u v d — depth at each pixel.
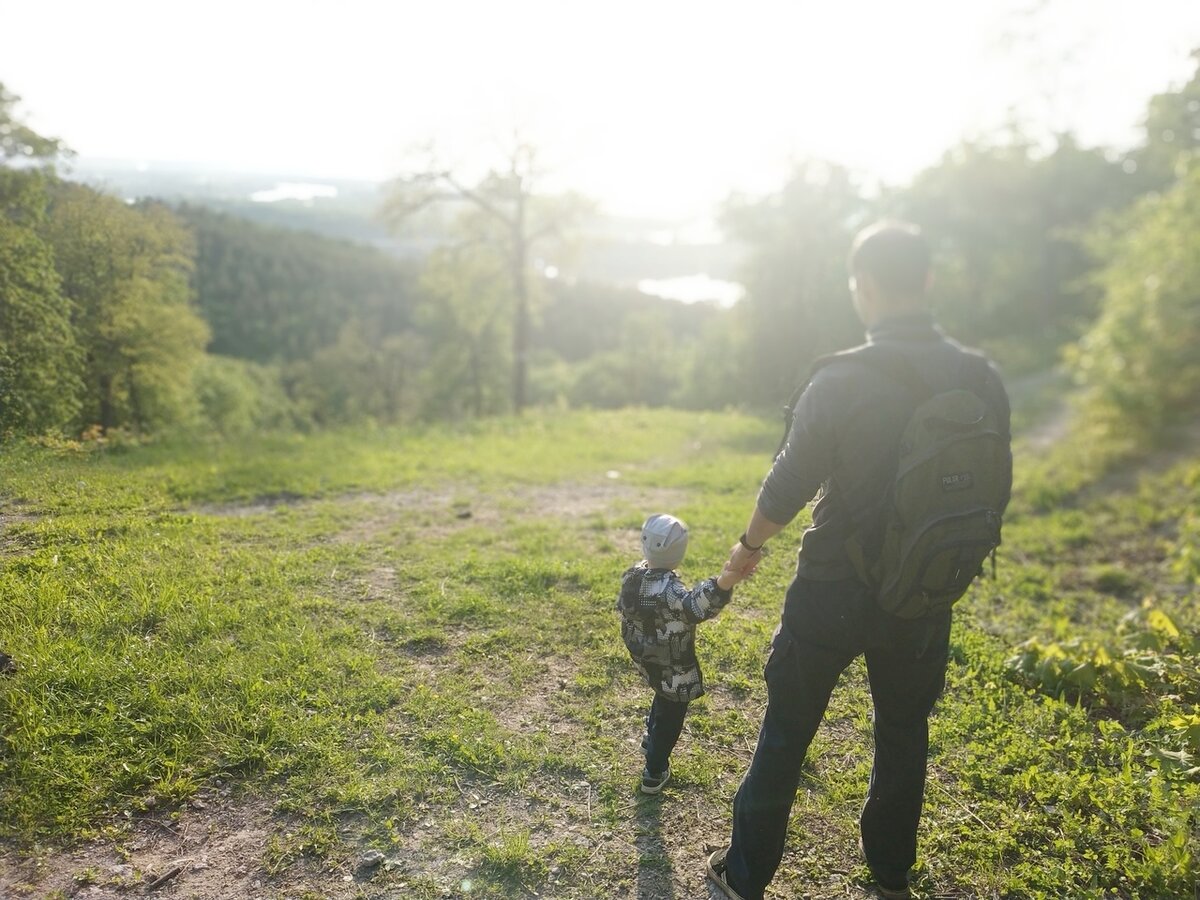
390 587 4.88
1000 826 3.07
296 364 61.06
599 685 3.90
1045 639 5.13
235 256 54.06
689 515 7.11
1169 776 3.27
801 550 2.33
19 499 5.10
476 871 2.71
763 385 17.73
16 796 2.75
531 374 58.81
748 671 4.13
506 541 6.08
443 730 3.40
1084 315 45.84
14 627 3.57
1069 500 11.60
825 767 3.41
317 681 3.63
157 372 11.26
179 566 4.61
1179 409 17.39
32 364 5.97
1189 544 8.23
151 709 3.24
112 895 2.48
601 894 2.67
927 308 2.25
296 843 2.75
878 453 2.11
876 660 2.40
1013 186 45.72
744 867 2.50
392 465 8.84
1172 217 16.86
